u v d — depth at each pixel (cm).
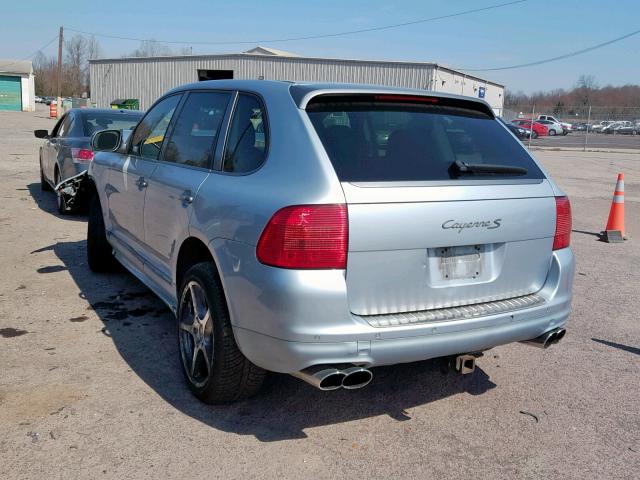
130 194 484
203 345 353
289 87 348
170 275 409
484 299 336
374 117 338
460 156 344
